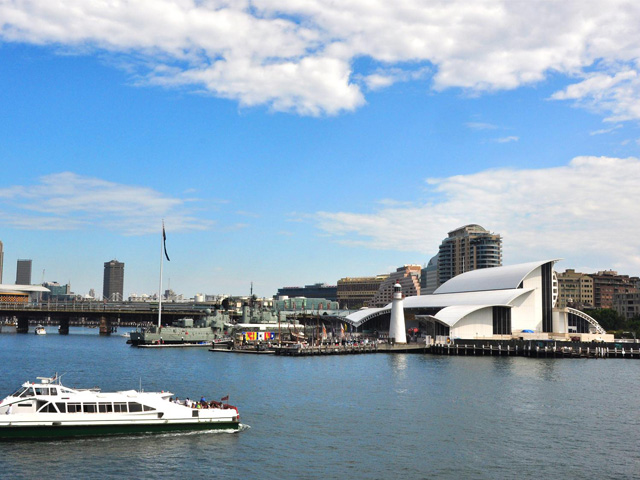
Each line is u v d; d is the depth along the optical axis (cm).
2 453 6238
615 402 9631
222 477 5766
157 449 6538
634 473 6028
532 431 7594
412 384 11412
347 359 16912
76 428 6775
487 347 18812
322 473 5916
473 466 6181
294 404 9162
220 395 9912
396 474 5919
